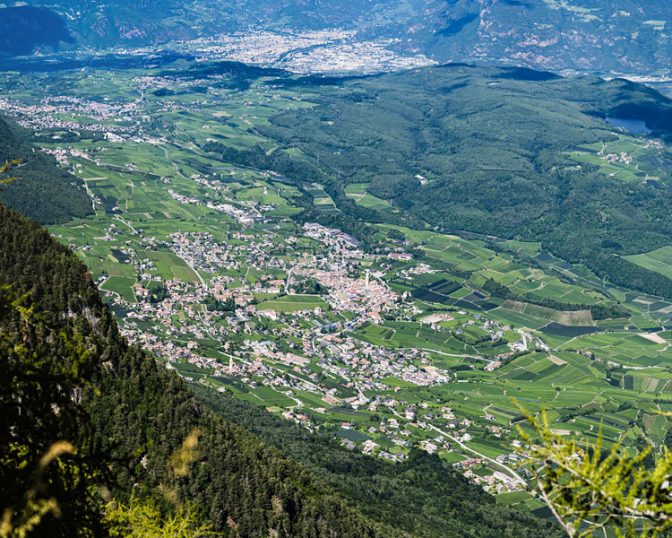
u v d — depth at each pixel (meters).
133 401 150.00
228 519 139.25
